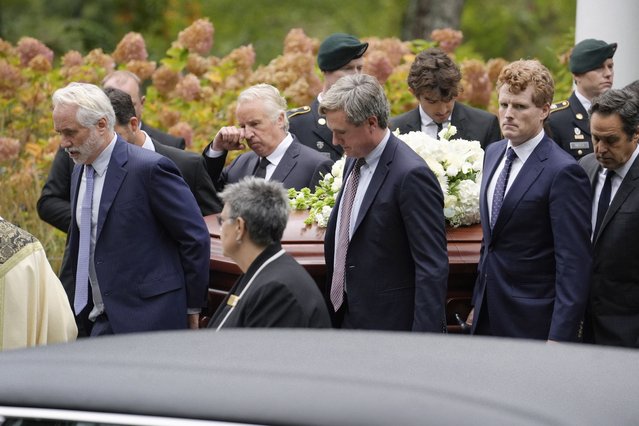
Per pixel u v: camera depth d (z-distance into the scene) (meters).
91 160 17.09
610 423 7.22
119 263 16.92
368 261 15.63
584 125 22.66
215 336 8.95
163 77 29.86
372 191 15.56
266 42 67.69
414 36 50.69
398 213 15.45
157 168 17.02
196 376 7.85
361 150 15.61
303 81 28.72
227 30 68.88
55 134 28.86
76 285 17.31
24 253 15.16
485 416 7.09
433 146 17.88
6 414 7.86
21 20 62.50
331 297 16.09
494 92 31.70
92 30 61.19
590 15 26.97
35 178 27.77
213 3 69.56
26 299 15.14
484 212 16.70
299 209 18.34
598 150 16.75
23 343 15.10
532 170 16.09
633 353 8.59
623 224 16.75
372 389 7.46
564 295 15.58
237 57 29.97
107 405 7.69
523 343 8.68
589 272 15.72
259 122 19.88
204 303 17.36
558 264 15.70
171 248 17.31
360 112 15.31
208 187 20.16
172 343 8.76
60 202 21.03
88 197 17.20
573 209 15.72
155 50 61.19
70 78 29.72
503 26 71.44
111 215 16.97
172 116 29.09
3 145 27.58
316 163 19.81
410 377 7.69
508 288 16.27
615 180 17.09
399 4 71.50
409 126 21.97
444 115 21.44
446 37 32.22
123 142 17.27
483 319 16.64
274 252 13.38
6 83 29.38
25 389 7.99
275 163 19.98
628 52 26.70
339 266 16.02
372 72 28.75
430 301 15.12
